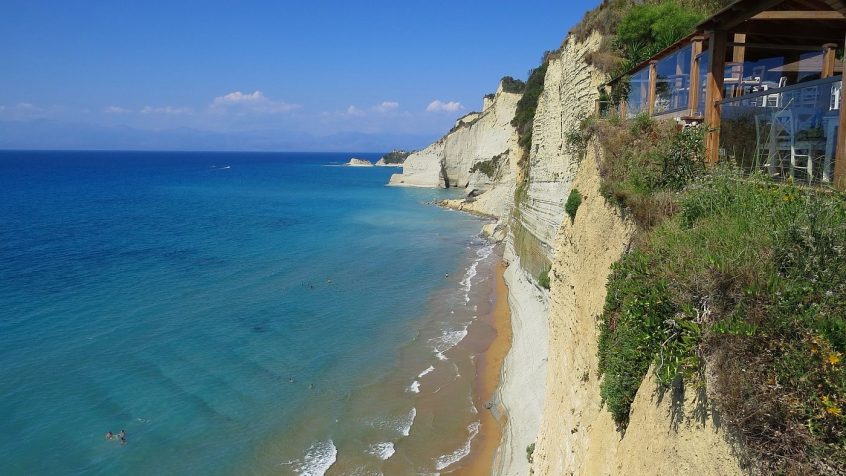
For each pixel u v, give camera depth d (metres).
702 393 5.05
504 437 19.22
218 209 77.81
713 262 5.23
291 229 61.34
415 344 27.91
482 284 39.03
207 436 19.09
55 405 20.20
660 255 6.68
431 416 21.06
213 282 37.66
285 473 17.53
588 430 8.99
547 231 28.94
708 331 5.03
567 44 27.95
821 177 6.70
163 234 55.41
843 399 3.98
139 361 24.36
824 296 4.65
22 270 38.47
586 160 13.31
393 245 53.66
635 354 7.02
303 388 22.88
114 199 88.12
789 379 4.27
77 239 51.00
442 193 105.69
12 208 73.06
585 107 23.50
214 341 27.14
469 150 110.88
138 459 17.56
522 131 53.97
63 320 28.70
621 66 19.48
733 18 9.02
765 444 4.19
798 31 10.41
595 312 9.87
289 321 30.56
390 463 18.22
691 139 9.40
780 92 7.50
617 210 10.07
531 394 20.11
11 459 16.98
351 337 28.67
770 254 5.14
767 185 6.77
